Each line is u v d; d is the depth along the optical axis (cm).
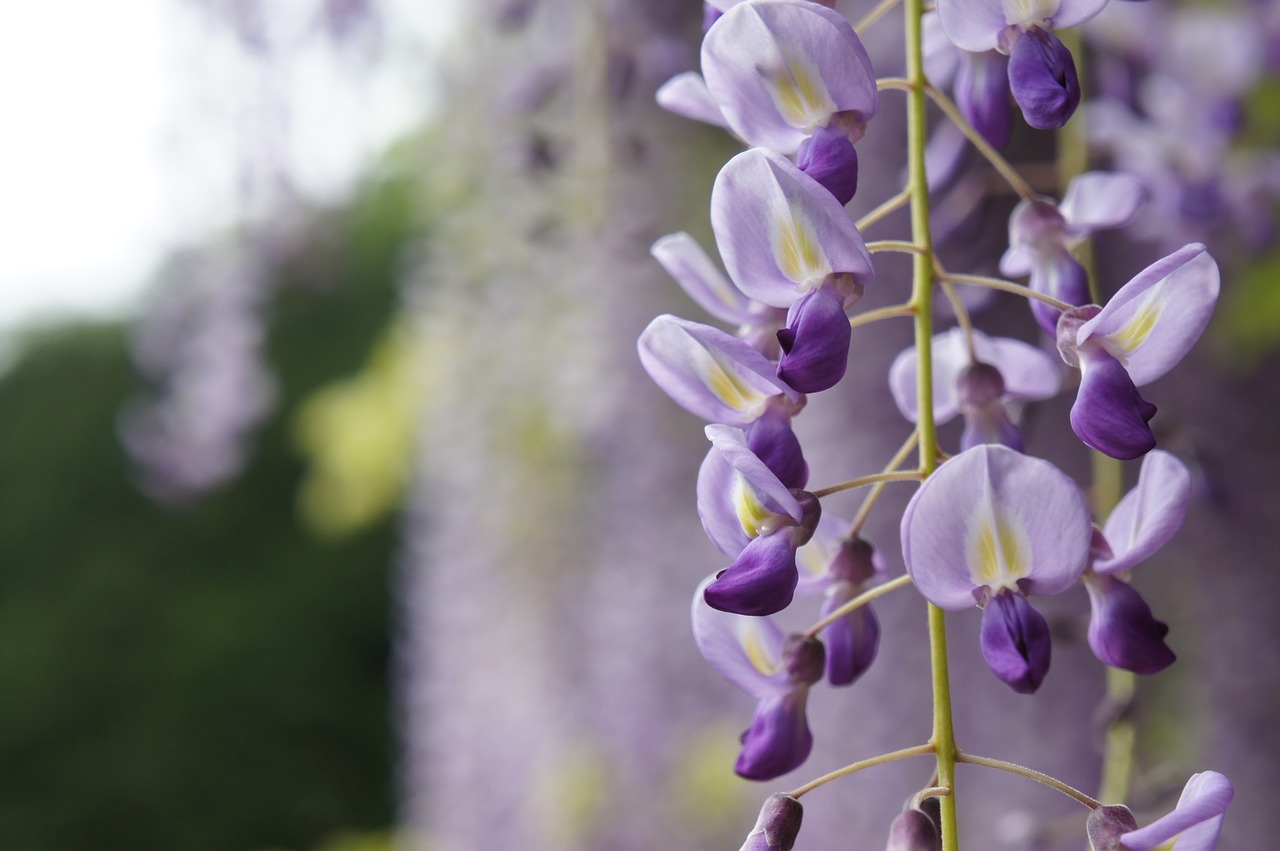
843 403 81
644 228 65
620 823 107
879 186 74
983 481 31
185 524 322
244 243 94
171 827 309
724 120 35
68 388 335
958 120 34
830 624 35
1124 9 57
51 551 324
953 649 82
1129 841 31
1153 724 85
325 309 300
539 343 85
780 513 32
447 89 77
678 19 59
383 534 319
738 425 33
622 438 93
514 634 106
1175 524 33
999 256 56
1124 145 55
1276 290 73
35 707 311
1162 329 32
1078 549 31
